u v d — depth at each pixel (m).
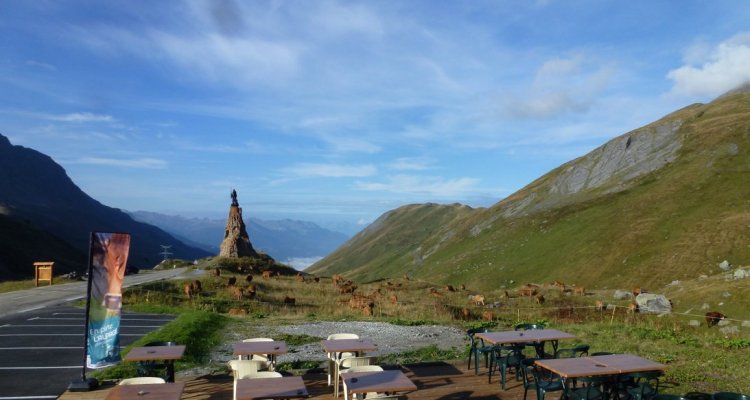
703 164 99.25
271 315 27.03
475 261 110.06
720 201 83.75
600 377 9.59
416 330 21.31
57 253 112.19
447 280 105.31
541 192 142.62
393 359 15.19
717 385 11.77
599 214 100.06
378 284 54.84
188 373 13.55
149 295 30.80
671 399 8.23
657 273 69.62
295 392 7.86
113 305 11.35
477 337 12.90
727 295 37.78
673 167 106.75
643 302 38.47
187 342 17.02
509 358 11.85
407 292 48.09
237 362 10.48
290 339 18.97
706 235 73.62
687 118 127.56
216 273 46.97
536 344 12.73
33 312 25.12
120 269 11.40
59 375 13.06
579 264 83.44
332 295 41.28
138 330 20.39
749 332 29.39
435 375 12.97
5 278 76.75
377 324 23.08
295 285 46.19
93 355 11.28
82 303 28.55
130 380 8.84
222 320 23.39
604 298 45.31
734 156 97.31
